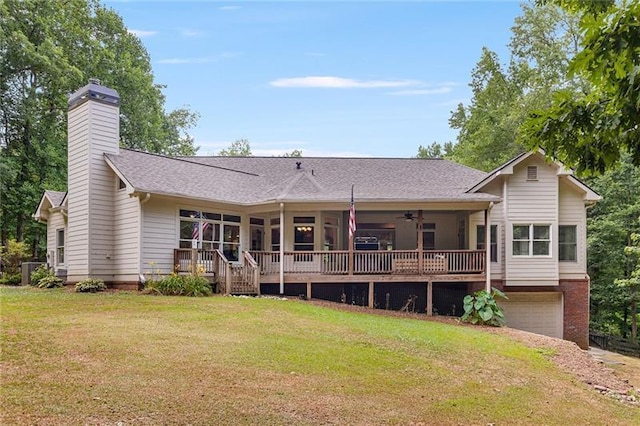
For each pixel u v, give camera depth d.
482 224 18.72
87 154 16.22
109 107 16.81
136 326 9.65
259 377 7.20
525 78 30.53
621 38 3.30
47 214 20.56
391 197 16.58
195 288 14.62
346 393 6.99
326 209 17.22
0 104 25.66
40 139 27.34
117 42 32.25
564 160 4.43
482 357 10.14
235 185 19.34
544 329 18.38
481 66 32.62
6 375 6.28
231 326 10.37
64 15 28.44
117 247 16.33
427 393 7.43
